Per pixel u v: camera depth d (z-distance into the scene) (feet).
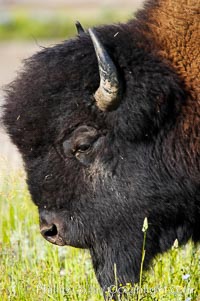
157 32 81.76
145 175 80.33
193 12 81.92
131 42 80.33
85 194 80.18
